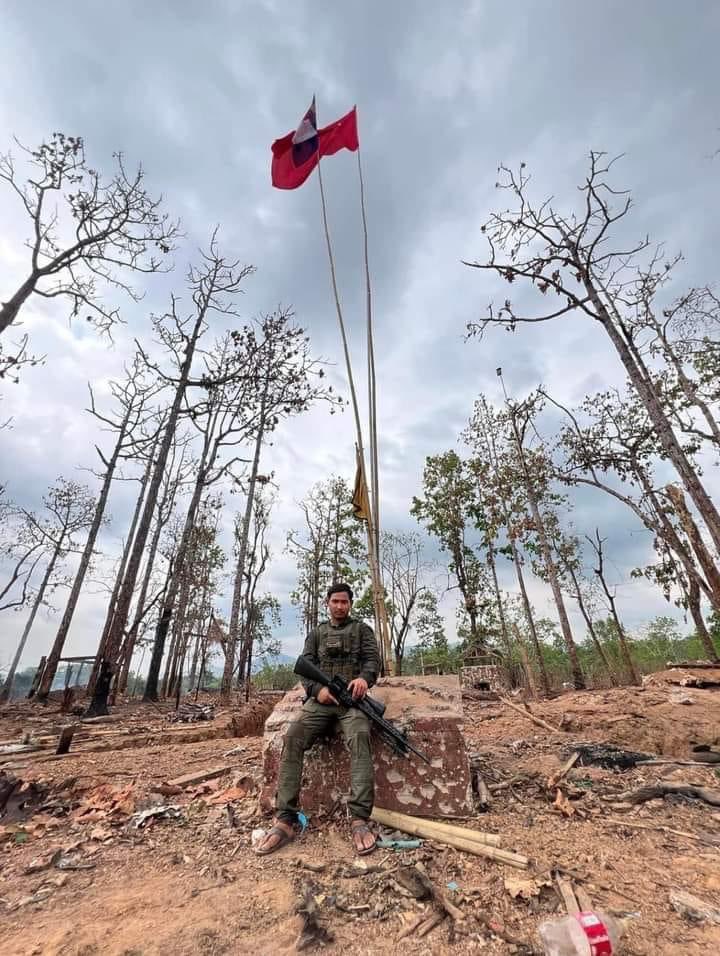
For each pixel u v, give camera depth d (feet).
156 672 63.21
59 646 65.92
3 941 7.30
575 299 43.14
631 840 10.03
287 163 34.42
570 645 62.49
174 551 84.94
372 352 23.03
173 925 7.52
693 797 12.23
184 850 10.26
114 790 13.89
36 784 14.25
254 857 9.79
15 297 40.83
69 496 87.45
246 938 7.16
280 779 10.84
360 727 11.02
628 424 60.64
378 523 20.30
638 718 20.70
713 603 45.47
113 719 36.96
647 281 50.08
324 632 12.84
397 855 9.57
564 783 13.33
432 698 13.23
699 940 6.71
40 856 10.23
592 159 41.09
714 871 8.61
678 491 47.60
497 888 8.22
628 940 6.73
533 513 69.82
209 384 55.57
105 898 8.43
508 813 11.59
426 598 90.84
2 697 80.38
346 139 32.22
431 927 7.27
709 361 59.57
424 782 11.59
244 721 28.66
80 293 44.98
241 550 60.90
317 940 6.99
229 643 55.57
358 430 21.99
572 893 7.91
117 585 77.46
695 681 28.76
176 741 24.56
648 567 59.57
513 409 74.69
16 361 41.32
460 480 86.53
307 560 96.43
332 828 10.97
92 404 59.77
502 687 56.49
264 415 69.10
